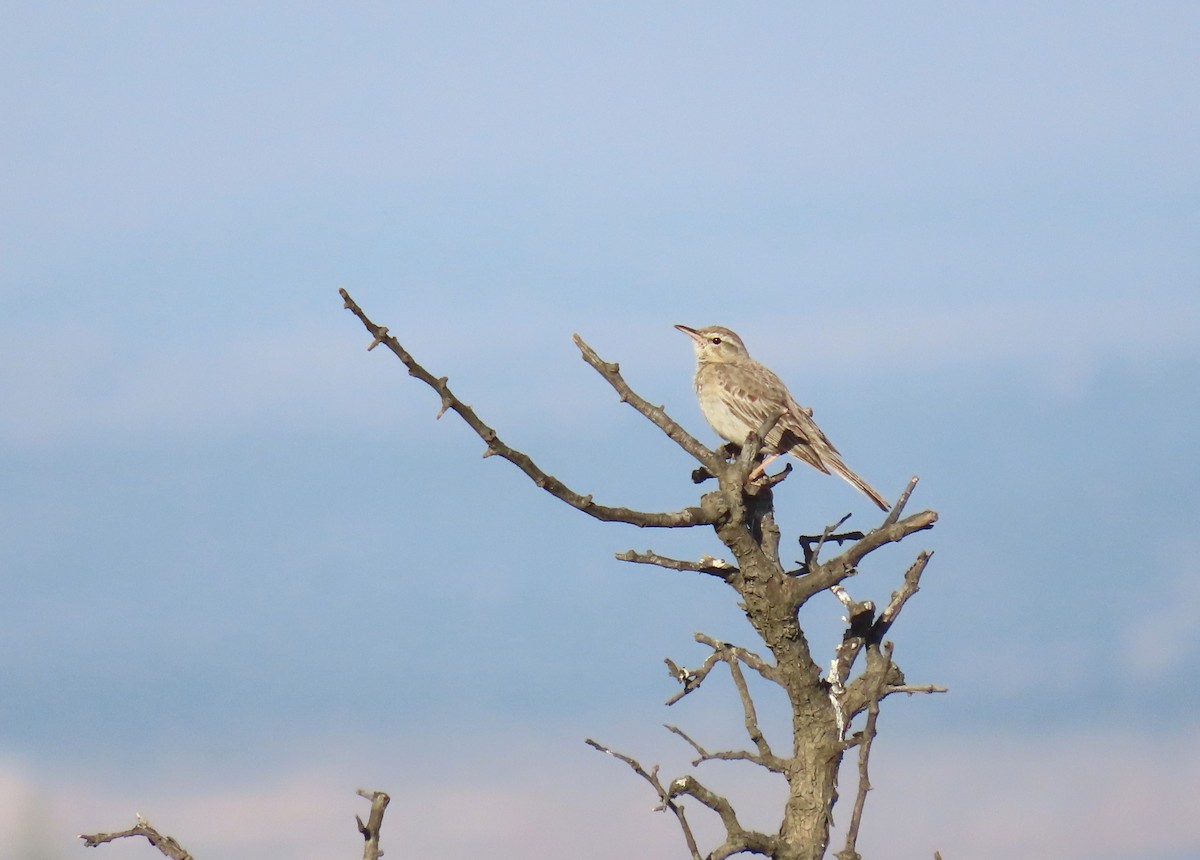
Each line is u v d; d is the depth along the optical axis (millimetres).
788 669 11469
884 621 12094
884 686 11688
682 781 10078
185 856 9055
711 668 11766
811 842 10859
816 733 11250
